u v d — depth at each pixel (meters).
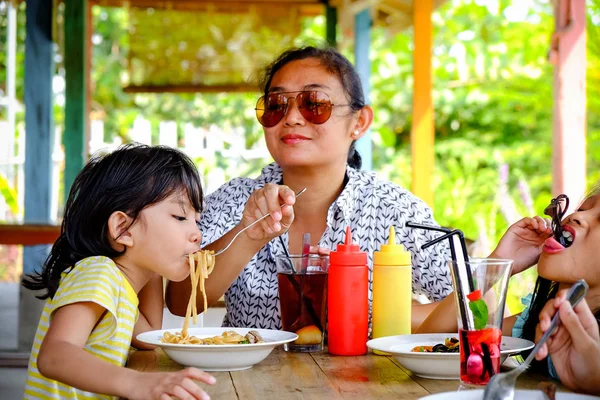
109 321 1.74
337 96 2.33
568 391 1.49
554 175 4.37
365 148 6.43
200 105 12.37
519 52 11.50
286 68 2.37
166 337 1.83
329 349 1.88
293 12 6.69
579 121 4.30
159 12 6.56
